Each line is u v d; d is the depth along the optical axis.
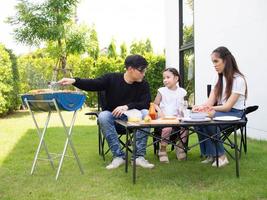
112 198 2.87
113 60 12.27
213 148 3.79
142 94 4.04
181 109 4.23
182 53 9.04
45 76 11.99
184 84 8.95
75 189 3.13
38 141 5.69
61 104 3.41
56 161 4.21
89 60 12.43
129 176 3.49
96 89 3.96
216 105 4.15
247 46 5.70
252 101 5.61
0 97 9.31
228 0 6.27
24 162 4.22
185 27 8.80
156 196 2.90
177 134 3.95
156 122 3.27
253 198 2.81
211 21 6.98
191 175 3.49
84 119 9.04
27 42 11.39
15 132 6.77
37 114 10.52
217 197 2.83
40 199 2.88
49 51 11.48
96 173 3.63
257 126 5.50
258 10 5.34
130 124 3.19
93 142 5.46
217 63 3.94
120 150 3.90
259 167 3.72
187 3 8.65
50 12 11.05
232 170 3.62
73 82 3.79
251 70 5.61
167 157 4.09
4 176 3.60
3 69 9.52
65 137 6.04
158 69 11.63
